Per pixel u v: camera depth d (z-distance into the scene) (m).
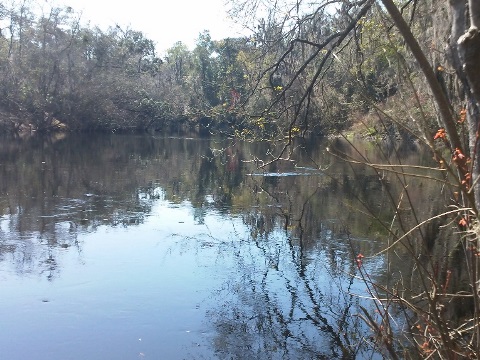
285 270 7.66
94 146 29.42
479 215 2.32
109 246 8.80
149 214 11.46
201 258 8.21
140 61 54.38
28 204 12.20
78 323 5.79
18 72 37.50
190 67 40.88
